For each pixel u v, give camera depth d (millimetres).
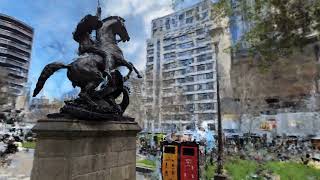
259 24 6820
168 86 54125
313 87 19656
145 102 47719
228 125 31906
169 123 50281
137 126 6250
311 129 24672
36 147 4309
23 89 51969
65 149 4199
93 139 4750
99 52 5383
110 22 6270
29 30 69062
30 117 44906
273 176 9969
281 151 18828
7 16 64188
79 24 5395
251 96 26438
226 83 32875
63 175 4090
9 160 16156
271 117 27594
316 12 6062
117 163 5379
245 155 15836
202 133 18234
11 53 63812
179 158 8008
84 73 5008
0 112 32094
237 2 7152
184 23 75062
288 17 6414
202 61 69500
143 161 16094
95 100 5215
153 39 81188
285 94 21859
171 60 75688
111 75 5629
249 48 7621
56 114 4441
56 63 5012
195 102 67875
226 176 9344
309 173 10961
